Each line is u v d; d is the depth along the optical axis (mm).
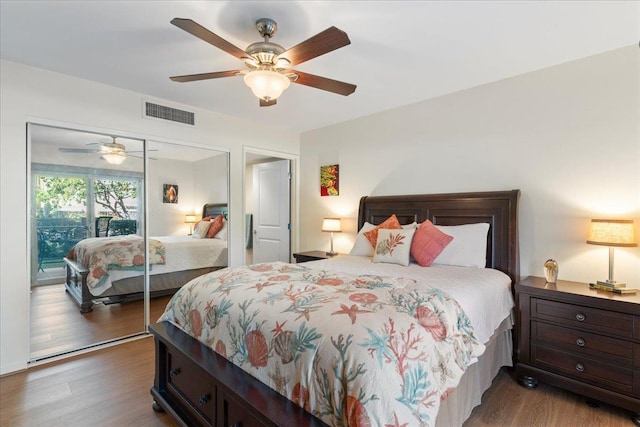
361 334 1194
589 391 2002
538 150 2664
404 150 3559
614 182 2322
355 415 1039
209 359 1607
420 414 1104
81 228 2877
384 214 3604
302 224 4773
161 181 3377
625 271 2275
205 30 1565
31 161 2590
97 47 2262
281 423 1143
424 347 1274
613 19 1927
